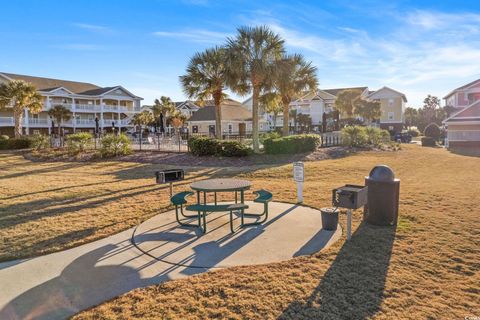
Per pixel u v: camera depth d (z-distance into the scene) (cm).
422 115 6631
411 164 1594
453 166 1505
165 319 321
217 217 670
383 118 4972
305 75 2172
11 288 392
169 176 743
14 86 3070
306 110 5434
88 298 366
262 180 1174
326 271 413
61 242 539
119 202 818
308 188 968
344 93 4250
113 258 473
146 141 3033
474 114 2800
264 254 473
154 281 401
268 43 1775
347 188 544
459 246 483
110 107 5512
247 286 380
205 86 2078
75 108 5078
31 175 1395
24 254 491
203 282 393
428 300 345
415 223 592
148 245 520
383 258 447
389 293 359
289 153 1895
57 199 868
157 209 739
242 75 1784
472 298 348
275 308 335
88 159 1984
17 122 3162
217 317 322
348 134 2464
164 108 4916
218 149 1808
